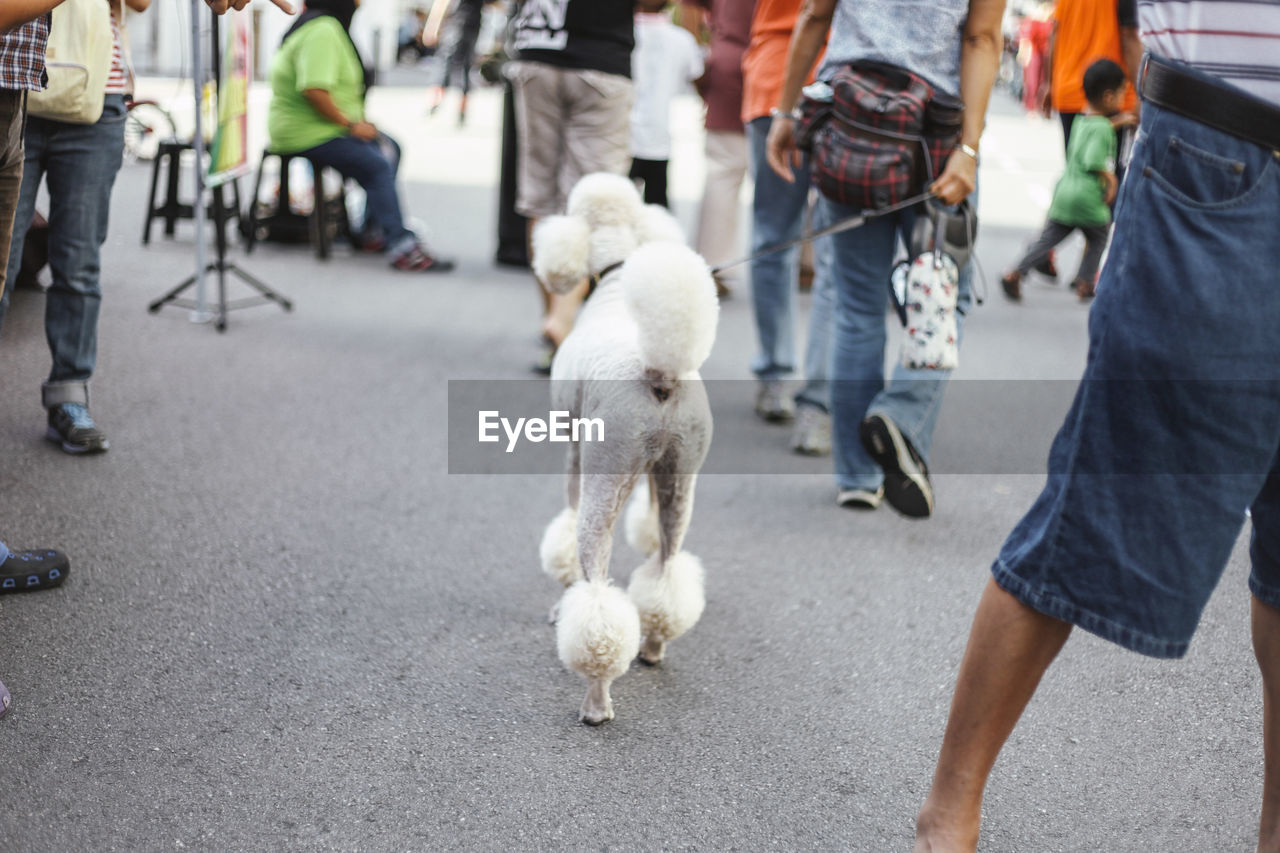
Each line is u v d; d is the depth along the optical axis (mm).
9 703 2896
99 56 4039
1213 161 1975
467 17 17531
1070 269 9867
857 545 4258
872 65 3961
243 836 2480
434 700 3078
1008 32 32469
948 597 3854
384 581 3766
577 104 6254
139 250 8297
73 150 4277
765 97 5230
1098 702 3199
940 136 3924
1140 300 2033
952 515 4590
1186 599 2068
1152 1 2064
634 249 3322
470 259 8984
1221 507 2045
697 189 12992
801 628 3602
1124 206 2102
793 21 5191
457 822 2570
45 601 3459
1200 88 1978
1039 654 2162
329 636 3387
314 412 5367
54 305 4516
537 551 4074
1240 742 3027
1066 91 8281
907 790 2779
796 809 2686
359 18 27906
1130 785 2820
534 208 6523
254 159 11844
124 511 4137
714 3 7148
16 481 4297
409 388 5824
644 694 3174
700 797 2715
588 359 3004
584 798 2684
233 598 3574
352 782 2693
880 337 4422
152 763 2715
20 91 2898
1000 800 2740
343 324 6914
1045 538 2119
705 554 4125
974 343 7277
